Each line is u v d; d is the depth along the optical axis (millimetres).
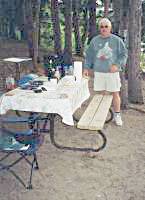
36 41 14945
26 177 4891
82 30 24484
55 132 6793
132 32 9117
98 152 5840
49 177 4906
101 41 7039
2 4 21844
